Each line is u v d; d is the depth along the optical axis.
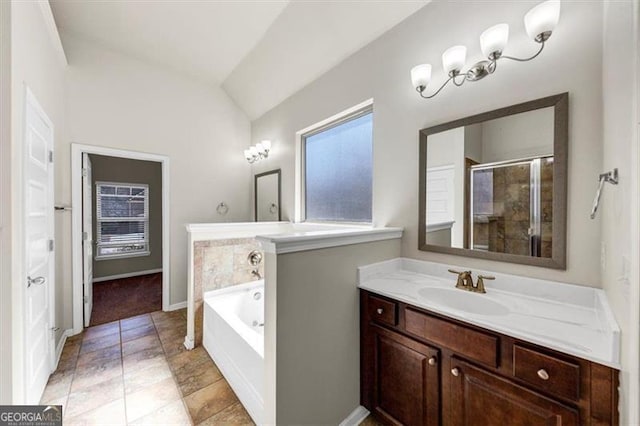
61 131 2.49
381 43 2.09
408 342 1.32
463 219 1.61
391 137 2.03
